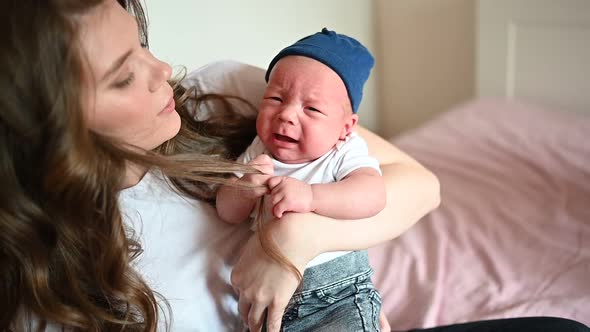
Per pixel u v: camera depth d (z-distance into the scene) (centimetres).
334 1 251
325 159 100
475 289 159
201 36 199
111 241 82
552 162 209
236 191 95
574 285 156
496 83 254
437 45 272
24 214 78
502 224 183
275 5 224
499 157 217
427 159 224
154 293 90
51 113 73
